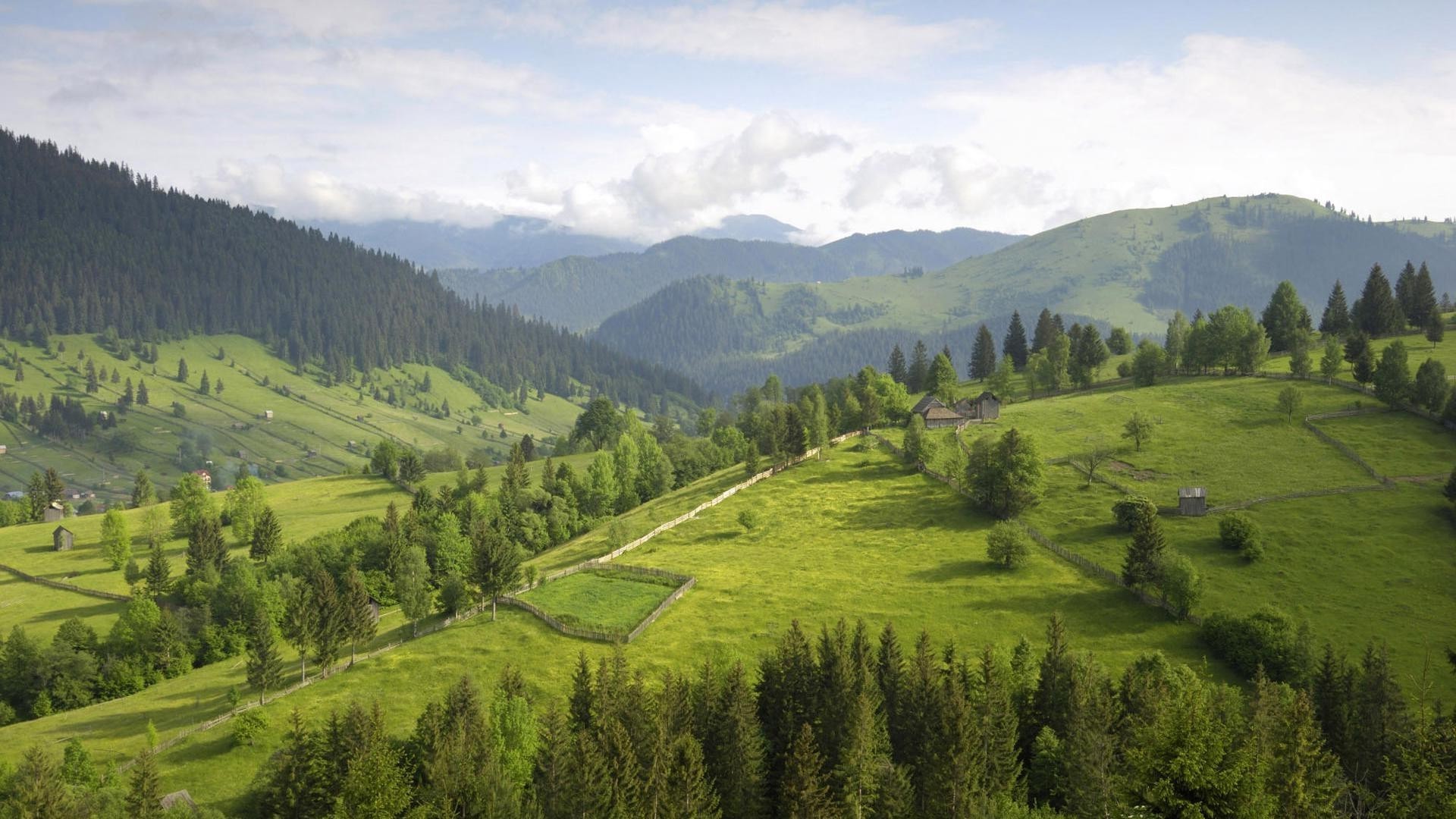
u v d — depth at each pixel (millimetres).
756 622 103062
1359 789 61406
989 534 127688
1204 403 186000
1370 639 95938
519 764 71938
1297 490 134125
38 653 116250
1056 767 70188
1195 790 40344
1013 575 116000
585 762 66438
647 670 90938
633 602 109375
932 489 152500
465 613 110688
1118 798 42625
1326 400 176750
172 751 82375
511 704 75312
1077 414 189375
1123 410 189375
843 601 109062
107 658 121562
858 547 130125
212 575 142875
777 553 129375
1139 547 108438
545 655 95750
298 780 69062
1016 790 69375
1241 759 41188
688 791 64438
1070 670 77188
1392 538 116938
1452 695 84688
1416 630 97188
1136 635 99312
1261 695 69938
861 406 199500
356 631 98500
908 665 86250
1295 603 104250
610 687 77562
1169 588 102688
